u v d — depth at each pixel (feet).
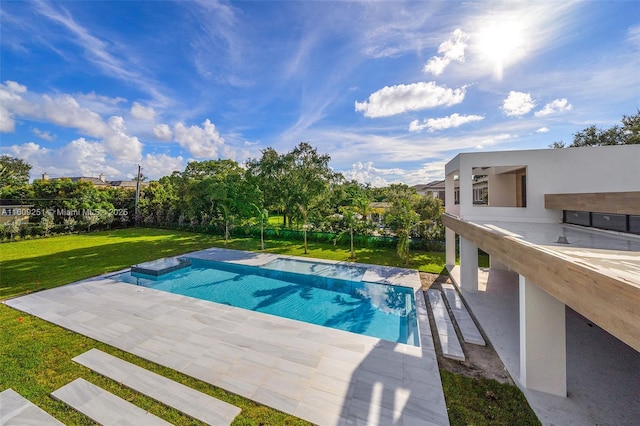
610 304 7.68
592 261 10.50
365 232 57.41
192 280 36.81
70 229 73.87
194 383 14.83
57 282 33.37
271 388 14.42
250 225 68.33
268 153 65.36
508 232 20.52
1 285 32.17
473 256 28.63
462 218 29.89
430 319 23.22
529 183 27.99
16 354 17.61
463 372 15.85
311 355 17.60
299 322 22.66
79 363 16.65
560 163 27.20
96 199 83.41
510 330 20.76
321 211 65.72
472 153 29.53
